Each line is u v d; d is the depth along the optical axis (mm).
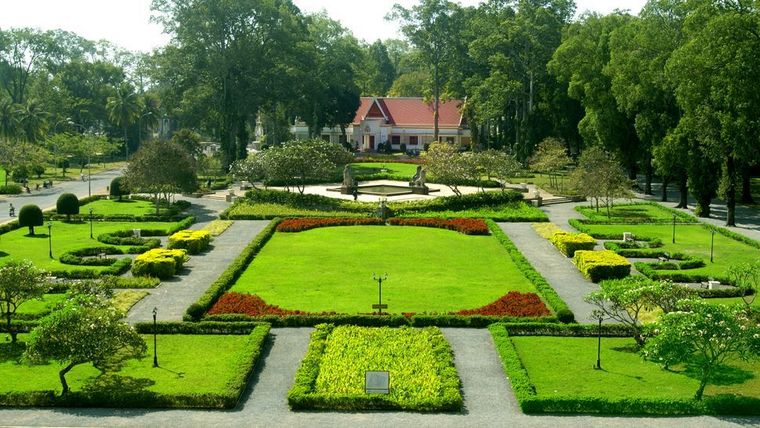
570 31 97500
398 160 115688
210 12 97938
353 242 56688
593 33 95688
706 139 62844
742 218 68750
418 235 59719
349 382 28922
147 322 36156
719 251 53969
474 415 26875
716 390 28797
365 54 149125
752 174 99750
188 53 100500
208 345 33938
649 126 74250
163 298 41562
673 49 71125
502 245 55719
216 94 105062
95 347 27484
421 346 32844
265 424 26062
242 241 57406
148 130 158750
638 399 27125
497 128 136625
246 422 26234
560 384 29266
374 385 28031
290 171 72312
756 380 29797
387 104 140500
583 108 105125
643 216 69250
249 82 104312
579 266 48125
